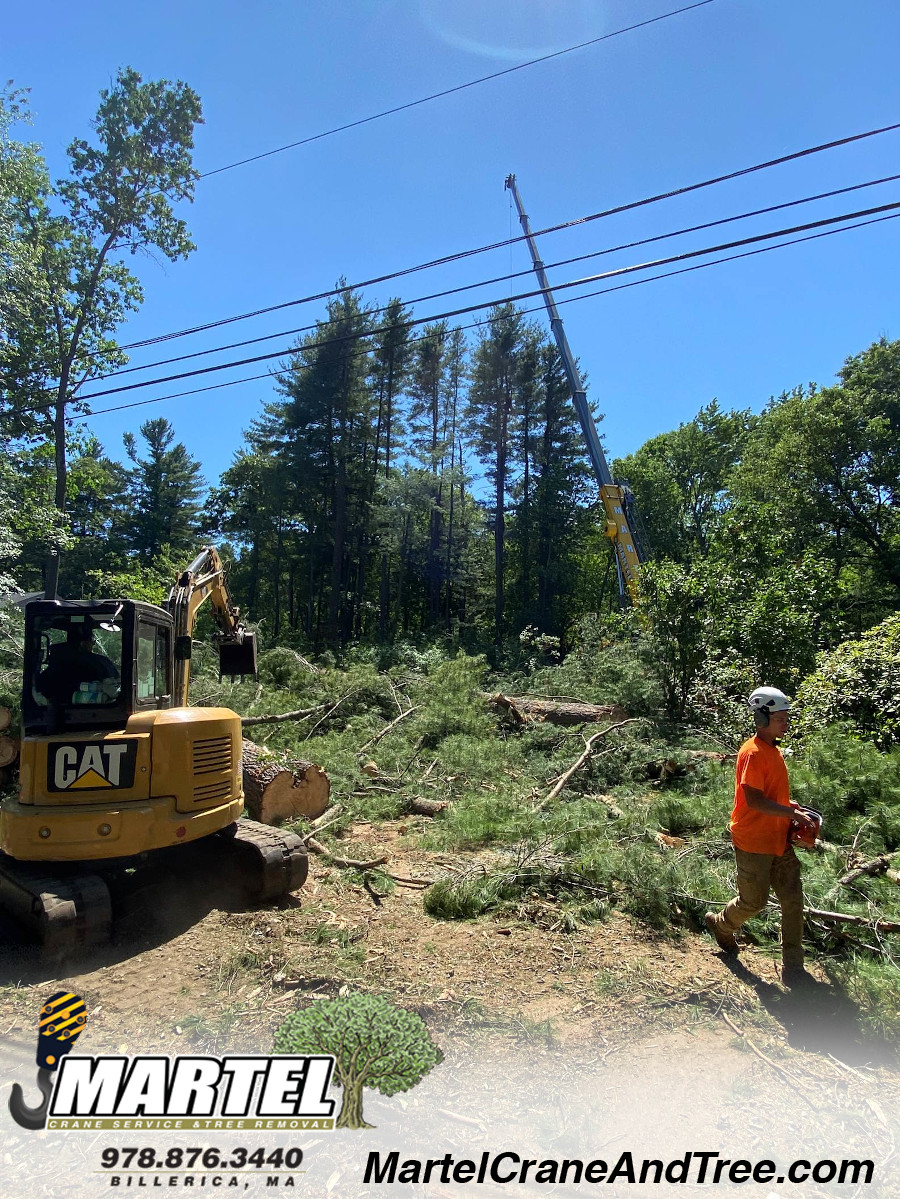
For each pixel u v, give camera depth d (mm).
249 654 8992
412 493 35031
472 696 13344
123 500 54156
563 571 38781
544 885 6031
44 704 5539
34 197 18672
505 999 4344
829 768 8117
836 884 5531
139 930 5379
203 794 5777
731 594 13531
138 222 20062
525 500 39156
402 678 14000
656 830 7320
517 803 8430
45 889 5043
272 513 41000
